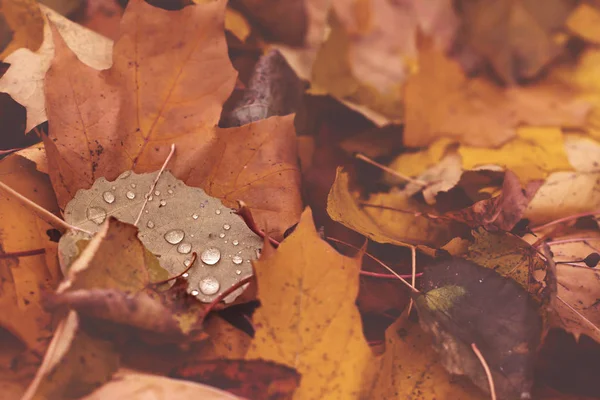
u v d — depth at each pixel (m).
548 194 0.40
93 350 0.31
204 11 0.36
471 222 0.37
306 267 0.32
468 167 0.42
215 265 0.34
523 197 0.37
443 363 0.33
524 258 0.35
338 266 0.33
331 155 0.42
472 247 0.36
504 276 0.35
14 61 0.37
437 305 0.34
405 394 0.33
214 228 0.34
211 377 0.32
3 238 0.33
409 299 0.36
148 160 0.36
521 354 0.33
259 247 0.34
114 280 0.31
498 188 0.41
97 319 0.31
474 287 0.35
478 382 0.33
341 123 0.44
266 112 0.40
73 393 0.30
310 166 0.41
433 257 0.36
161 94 0.36
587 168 0.42
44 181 0.35
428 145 0.43
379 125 0.44
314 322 0.32
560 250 0.38
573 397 0.34
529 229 0.38
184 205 0.34
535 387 0.34
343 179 0.37
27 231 0.34
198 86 0.36
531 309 0.34
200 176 0.36
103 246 0.31
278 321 0.32
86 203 0.34
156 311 0.31
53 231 0.34
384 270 0.36
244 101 0.40
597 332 0.35
